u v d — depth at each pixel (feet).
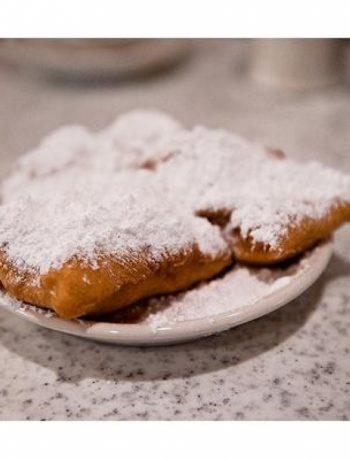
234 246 0.74
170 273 0.68
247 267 0.74
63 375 0.66
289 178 0.78
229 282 0.72
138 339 0.62
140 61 1.51
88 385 0.65
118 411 0.62
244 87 1.52
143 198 0.72
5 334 0.73
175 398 0.63
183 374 0.66
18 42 1.52
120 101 1.47
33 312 0.64
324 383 0.64
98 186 0.75
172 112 1.40
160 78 1.61
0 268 0.65
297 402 0.62
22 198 0.71
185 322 0.62
